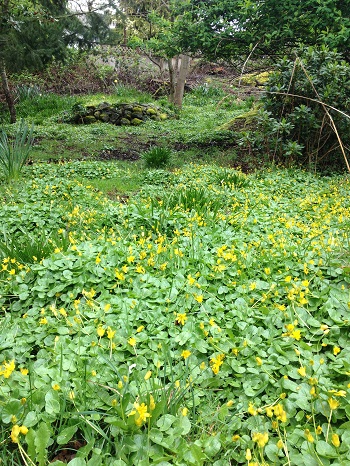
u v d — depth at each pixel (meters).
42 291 2.99
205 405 2.12
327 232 4.08
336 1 7.37
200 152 9.34
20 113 16.31
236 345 2.46
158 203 4.86
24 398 1.89
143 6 19.80
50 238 4.05
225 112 16.33
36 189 6.03
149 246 3.34
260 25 8.12
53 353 2.39
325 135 7.39
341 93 7.00
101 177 7.51
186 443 1.85
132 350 2.37
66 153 9.61
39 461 1.76
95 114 14.41
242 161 8.39
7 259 3.25
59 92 19.72
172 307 2.73
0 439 1.92
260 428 1.96
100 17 10.92
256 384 2.19
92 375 2.10
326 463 1.74
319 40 7.71
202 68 24.64
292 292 2.65
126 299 2.80
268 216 4.87
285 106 7.69
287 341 2.39
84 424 1.95
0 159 6.81
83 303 2.90
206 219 4.42
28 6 11.82
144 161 8.60
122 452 1.79
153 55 20.98
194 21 9.06
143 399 1.99
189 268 3.21
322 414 1.98
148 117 14.71
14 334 2.62
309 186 6.51
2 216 4.77
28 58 10.01
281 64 7.61
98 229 4.51
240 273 3.08
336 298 2.74
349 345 2.40
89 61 21.14
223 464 1.79
